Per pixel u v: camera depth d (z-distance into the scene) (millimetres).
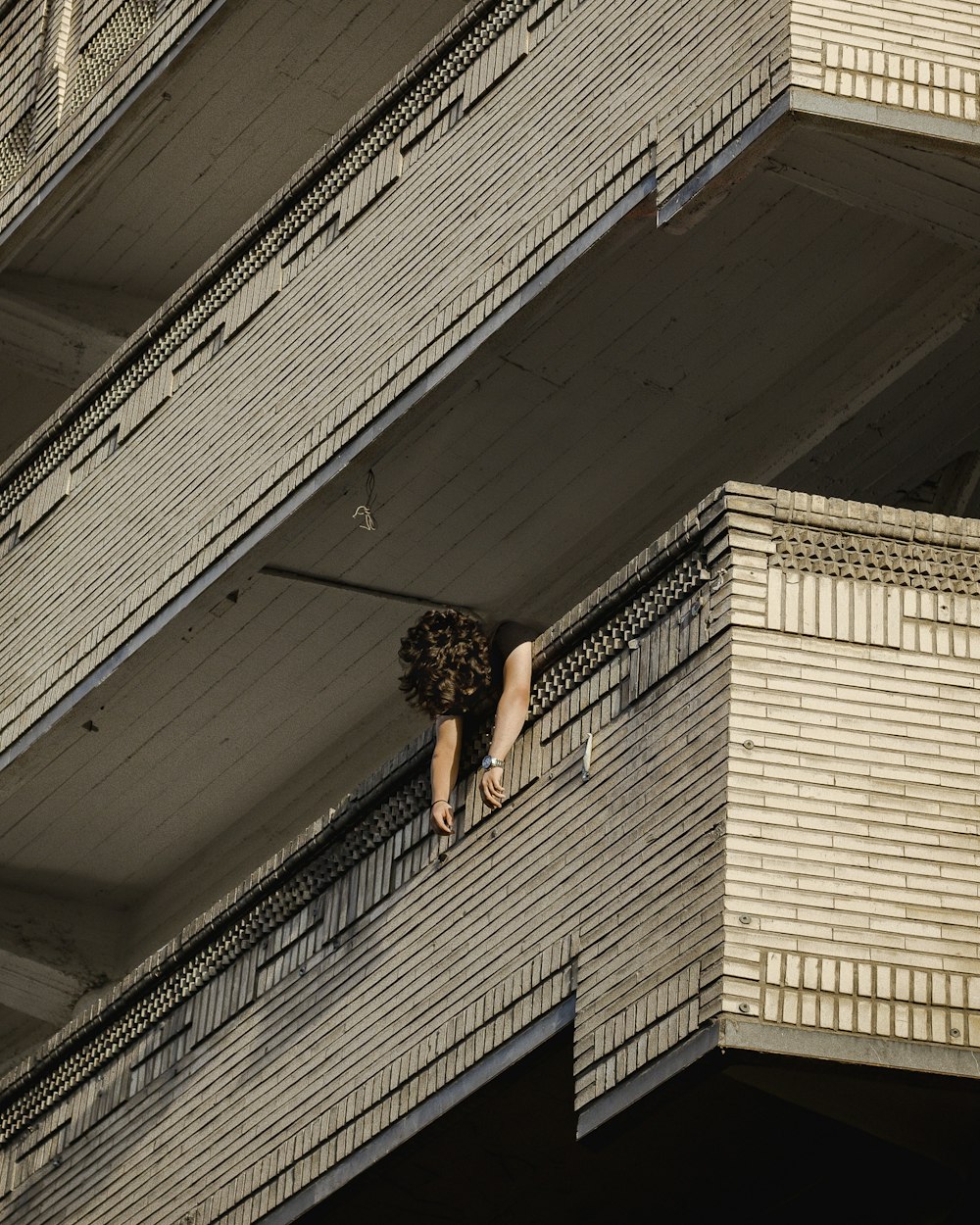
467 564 38875
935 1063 23094
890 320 34281
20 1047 51281
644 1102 23906
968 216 29812
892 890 23828
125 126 43844
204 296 39812
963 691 24953
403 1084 27922
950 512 34094
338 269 36438
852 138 28266
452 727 28438
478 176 33812
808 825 24000
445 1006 27625
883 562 25453
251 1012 31766
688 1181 29000
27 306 47219
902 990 23375
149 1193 32562
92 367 47531
